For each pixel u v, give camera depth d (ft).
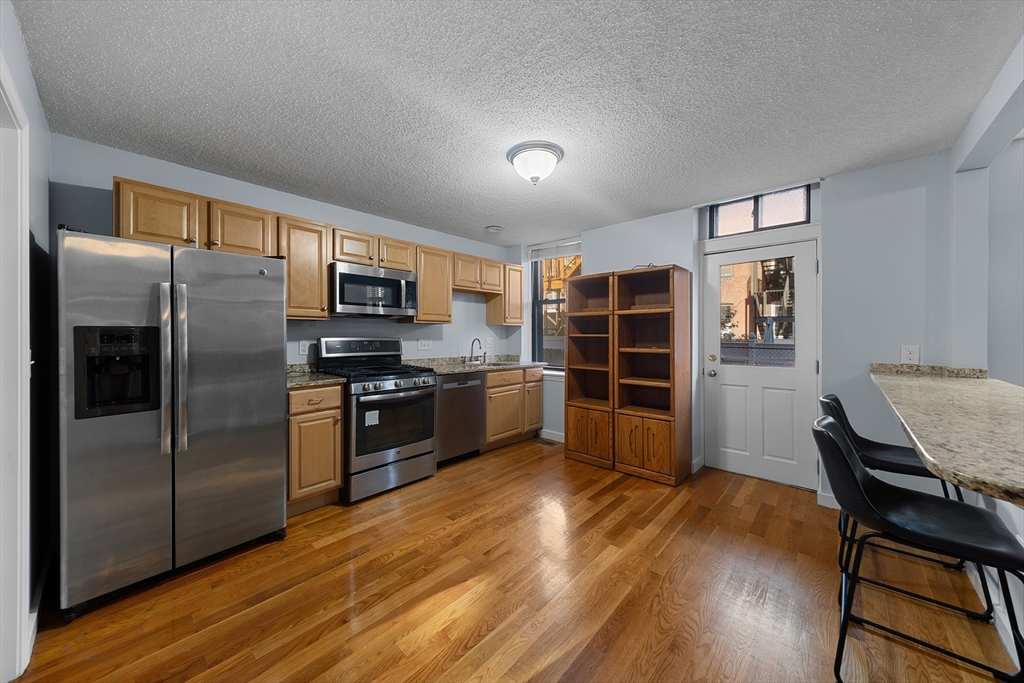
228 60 5.21
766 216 10.55
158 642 5.04
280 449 7.62
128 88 5.78
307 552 7.13
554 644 5.01
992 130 5.97
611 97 5.99
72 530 5.45
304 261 9.39
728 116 6.51
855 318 8.66
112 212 7.55
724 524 8.13
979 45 4.90
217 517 6.79
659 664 4.70
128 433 5.92
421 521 8.29
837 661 4.43
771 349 10.54
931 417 4.10
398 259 11.33
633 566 6.65
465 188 9.69
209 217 7.97
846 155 7.91
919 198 8.02
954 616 5.40
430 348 13.53
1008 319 7.54
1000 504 5.64
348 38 4.82
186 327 6.40
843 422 6.81
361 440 9.37
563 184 9.41
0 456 4.55
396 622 5.40
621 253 12.62
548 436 14.93
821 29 4.64
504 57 5.15
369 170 8.61
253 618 5.48
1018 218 7.47
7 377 4.58
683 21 4.52
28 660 4.71
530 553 7.07
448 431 11.62
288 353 10.20
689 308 11.12
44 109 6.27
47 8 4.33
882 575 6.36
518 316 15.42
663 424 10.43
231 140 7.32
